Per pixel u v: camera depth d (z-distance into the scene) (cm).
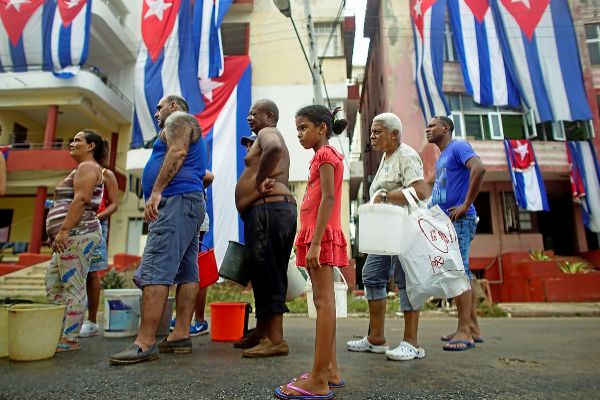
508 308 810
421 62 1166
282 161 301
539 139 1152
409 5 1299
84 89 1265
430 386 206
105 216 391
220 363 253
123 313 362
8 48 1244
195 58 1149
